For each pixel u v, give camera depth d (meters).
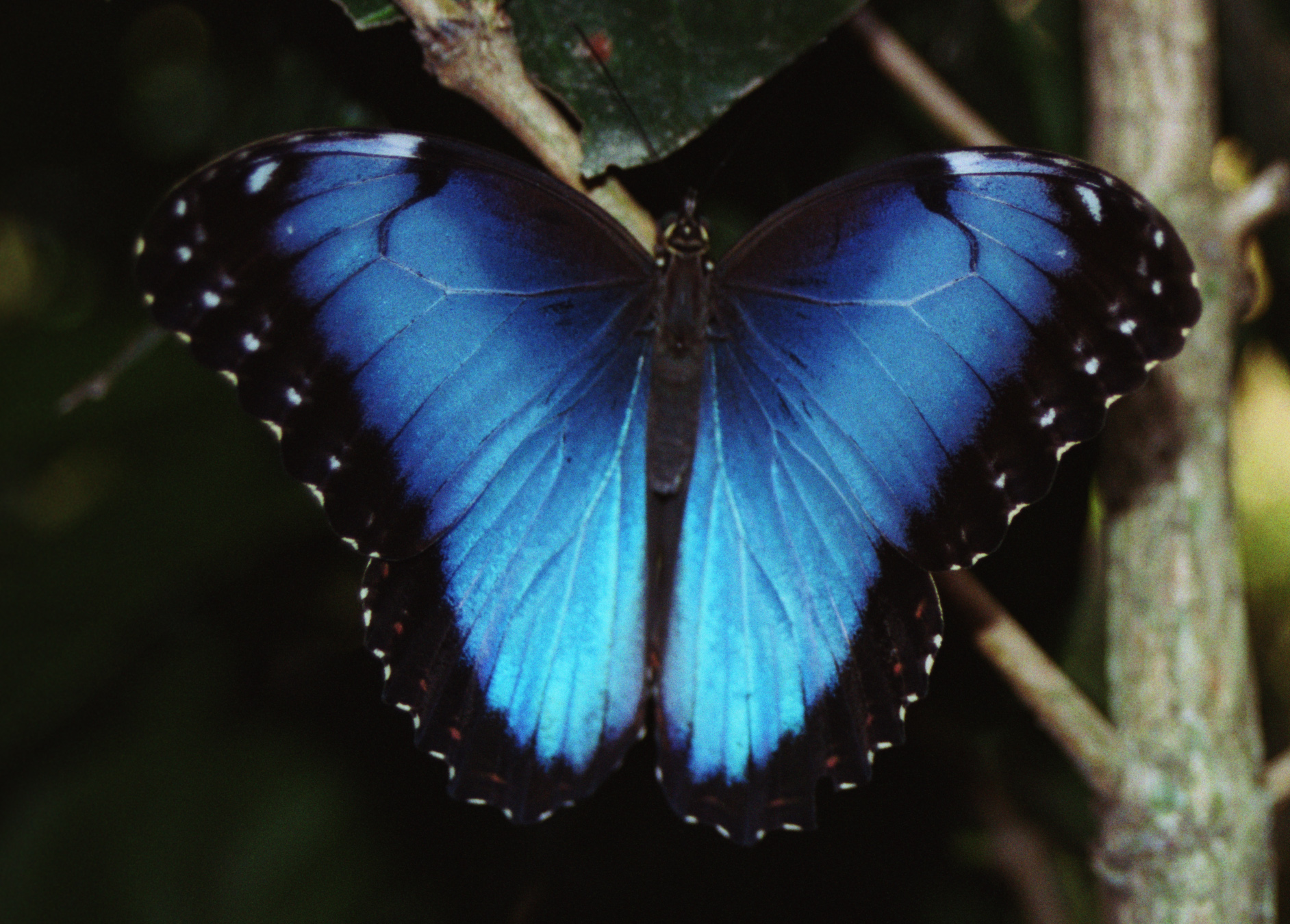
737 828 0.56
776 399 0.57
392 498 0.56
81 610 0.58
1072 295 0.55
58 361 0.60
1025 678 0.56
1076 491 0.58
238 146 0.58
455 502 0.56
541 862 0.60
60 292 0.70
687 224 0.57
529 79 0.55
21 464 0.61
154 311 0.54
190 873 0.60
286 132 0.58
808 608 0.57
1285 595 0.80
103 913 0.60
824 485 0.57
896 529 0.56
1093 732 0.56
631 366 0.57
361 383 0.55
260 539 0.59
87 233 0.66
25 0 0.63
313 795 0.61
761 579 0.57
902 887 0.61
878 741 0.56
